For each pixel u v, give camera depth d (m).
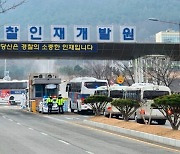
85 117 44.12
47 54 52.19
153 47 50.69
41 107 51.59
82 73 112.56
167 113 22.45
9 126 32.47
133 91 36.19
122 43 49.47
